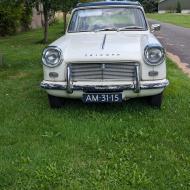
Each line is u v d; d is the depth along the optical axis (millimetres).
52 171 1959
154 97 2830
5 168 2004
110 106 2936
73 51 2699
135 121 2648
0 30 10320
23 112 2879
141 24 3242
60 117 2742
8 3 7648
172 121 2648
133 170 1964
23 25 11969
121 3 3395
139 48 2695
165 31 10922
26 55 5848
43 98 3234
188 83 3768
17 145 2291
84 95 2650
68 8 8055
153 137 2383
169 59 5391
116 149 2227
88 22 3289
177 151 2195
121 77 2629
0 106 3027
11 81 3918
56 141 2340
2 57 5246
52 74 2697
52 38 9070
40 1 7844
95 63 2617
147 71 2637
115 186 1838
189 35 9500
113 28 3211
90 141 2326
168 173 1947
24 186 1850
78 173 1961
